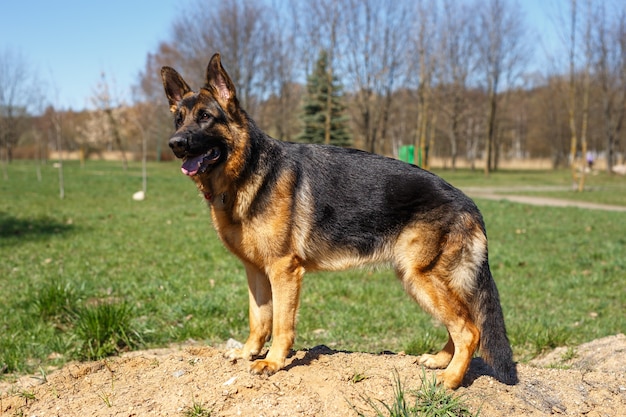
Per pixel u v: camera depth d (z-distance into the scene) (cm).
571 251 1225
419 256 405
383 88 3766
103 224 1545
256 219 397
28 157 6425
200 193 427
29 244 1205
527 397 397
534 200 2566
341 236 413
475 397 382
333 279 925
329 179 415
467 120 6134
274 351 402
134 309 693
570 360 534
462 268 407
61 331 612
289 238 401
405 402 348
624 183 3841
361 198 411
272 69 4050
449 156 7612
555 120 6894
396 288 877
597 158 7056
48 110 4419
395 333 665
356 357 438
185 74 3972
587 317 736
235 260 1057
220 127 395
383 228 413
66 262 1020
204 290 820
